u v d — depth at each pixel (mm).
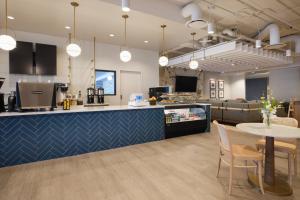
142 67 7180
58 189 2371
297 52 6613
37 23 4496
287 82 9742
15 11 3830
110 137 4020
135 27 4746
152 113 4586
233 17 5238
